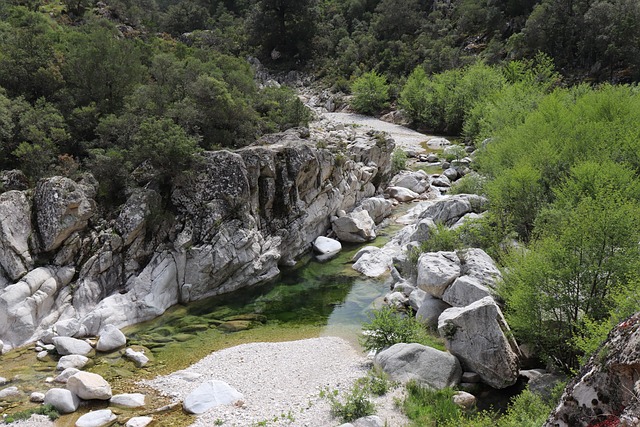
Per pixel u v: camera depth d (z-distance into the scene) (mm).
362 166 36438
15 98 27297
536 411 12906
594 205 16125
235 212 25234
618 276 14719
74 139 27312
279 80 89938
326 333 20812
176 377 17297
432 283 19312
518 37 71062
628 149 25672
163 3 113750
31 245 21406
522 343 16844
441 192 39094
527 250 19016
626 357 7629
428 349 16391
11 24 38156
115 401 15844
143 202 23438
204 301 23906
